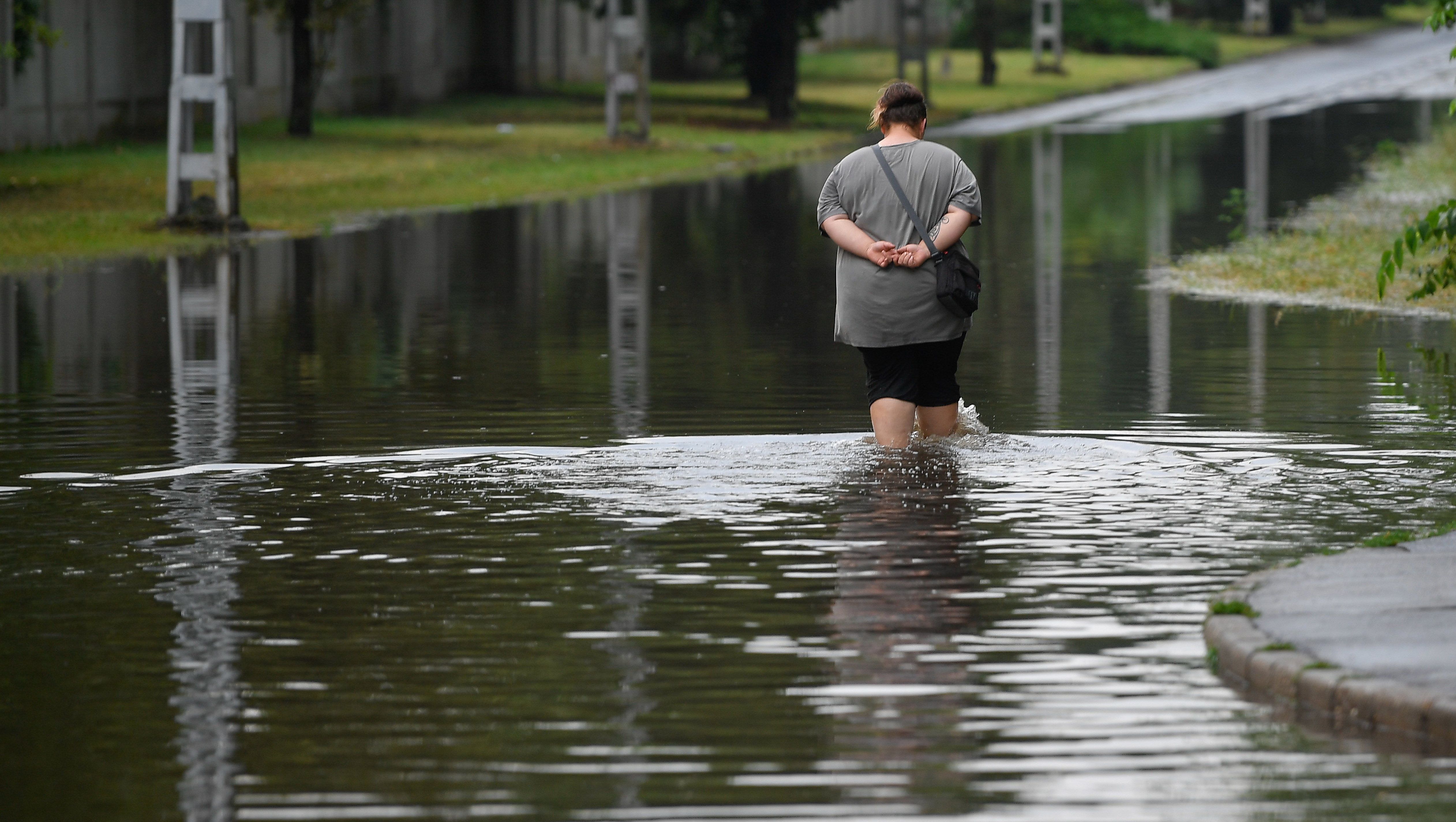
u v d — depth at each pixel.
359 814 17.34
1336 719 19.45
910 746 18.81
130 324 55.06
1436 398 39.50
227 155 84.06
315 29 138.62
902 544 26.72
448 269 70.94
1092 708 19.86
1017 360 46.06
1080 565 25.45
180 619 23.38
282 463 33.09
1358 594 22.67
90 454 34.25
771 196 108.00
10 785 18.12
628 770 18.27
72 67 127.19
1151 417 37.28
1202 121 166.62
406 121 158.38
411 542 27.14
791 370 44.47
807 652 21.78
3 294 63.03
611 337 51.38
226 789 17.97
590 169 122.00
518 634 22.62
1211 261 69.81
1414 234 39.97
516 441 35.09
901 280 32.97
